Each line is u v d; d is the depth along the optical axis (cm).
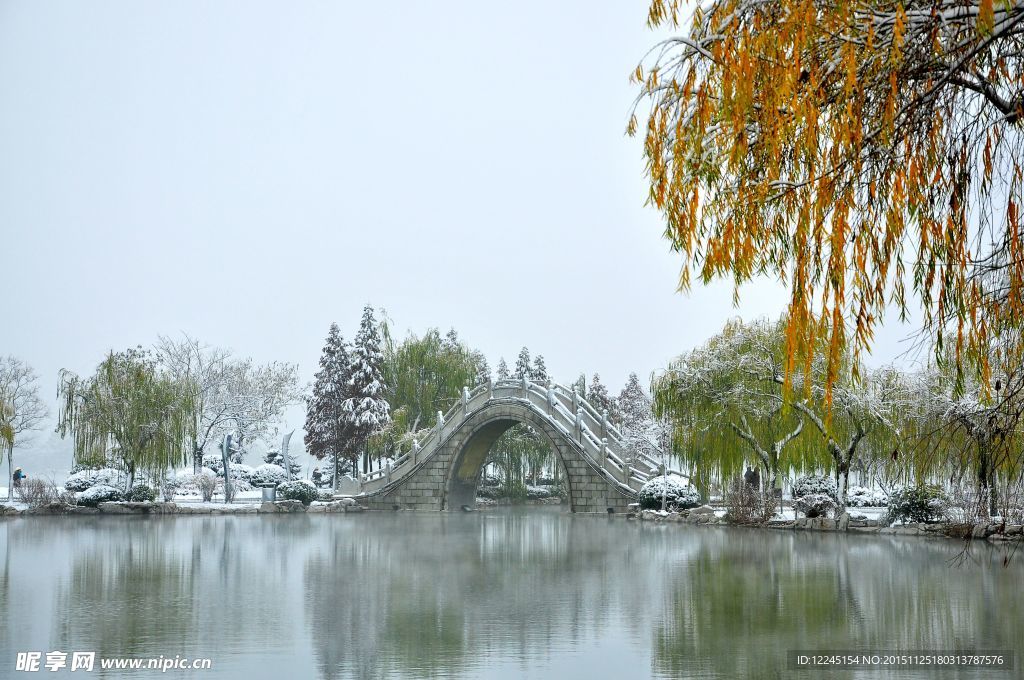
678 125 677
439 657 1048
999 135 643
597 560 2148
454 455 5231
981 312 676
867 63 597
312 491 4994
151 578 1766
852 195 609
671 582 1711
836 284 598
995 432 837
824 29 598
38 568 1925
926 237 630
